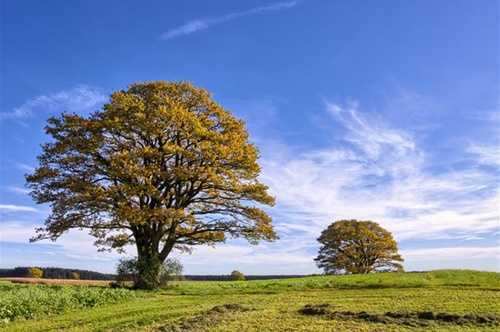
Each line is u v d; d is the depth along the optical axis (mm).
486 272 34844
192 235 37969
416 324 16266
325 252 67625
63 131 36562
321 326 16281
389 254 66250
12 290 27062
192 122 35938
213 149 35875
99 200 33875
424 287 29031
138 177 33812
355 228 66500
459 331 15188
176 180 35875
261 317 18156
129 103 35906
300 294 26953
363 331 15398
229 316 18469
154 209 33062
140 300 25906
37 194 35594
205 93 39281
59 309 22547
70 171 36188
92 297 24766
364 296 24797
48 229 35312
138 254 36094
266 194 37656
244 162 37500
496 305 20406
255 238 37906
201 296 27516
